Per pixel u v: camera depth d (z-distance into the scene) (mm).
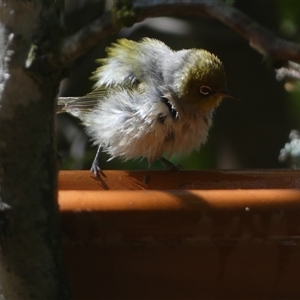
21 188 4391
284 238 4863
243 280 5023
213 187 6738
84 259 4879
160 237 4797
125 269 4918
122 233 4762
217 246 4863
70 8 12461
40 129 4320
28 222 4441
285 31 11391
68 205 4707
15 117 4254
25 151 4340
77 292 5031
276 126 12430
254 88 12375
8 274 4551
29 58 4055
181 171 6789
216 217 4773
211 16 3469
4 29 4121
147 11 3570
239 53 12328
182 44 12398
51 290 4605
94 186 6809
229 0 3803
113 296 5035
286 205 4809
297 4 10773
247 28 3338
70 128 12906
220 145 12508
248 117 12422
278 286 5078
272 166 12430
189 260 4898
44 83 4184
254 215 4797
